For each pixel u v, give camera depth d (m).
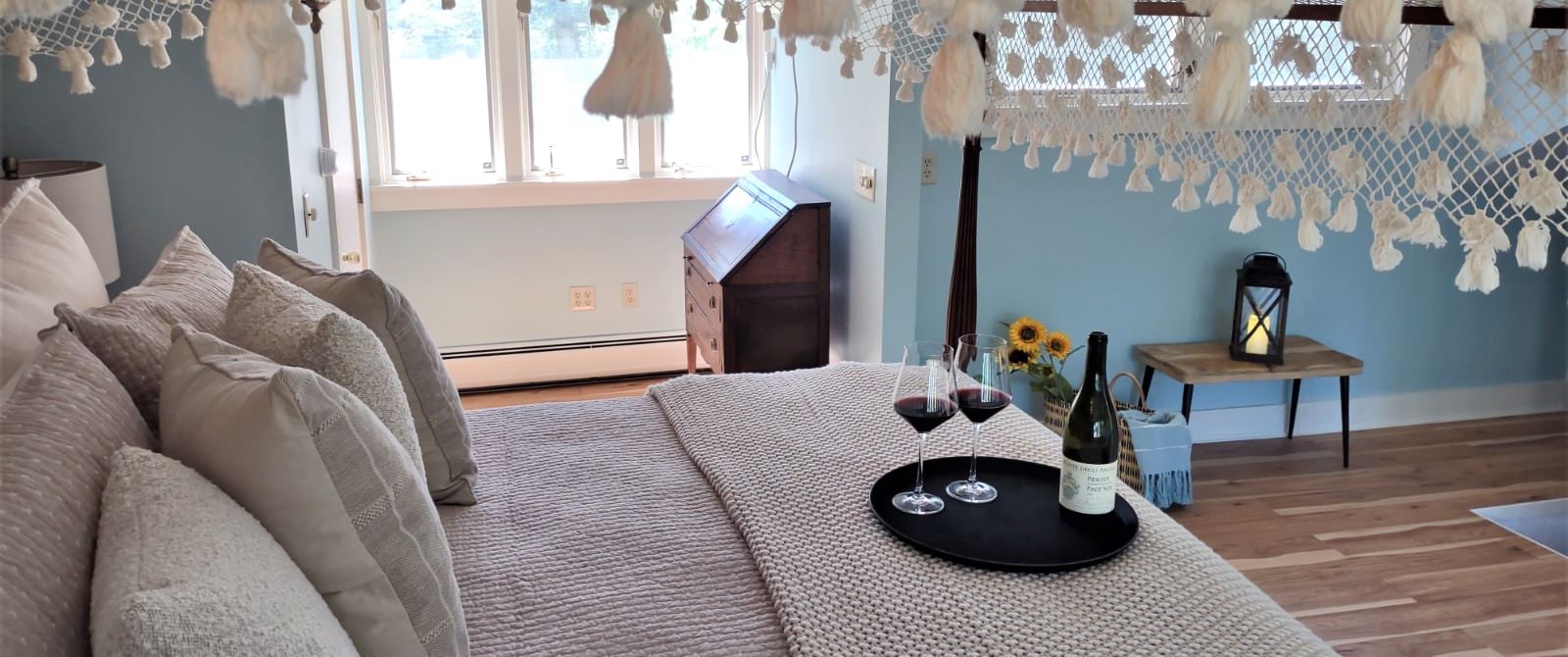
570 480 1.83
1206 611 1.36
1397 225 1.13
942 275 3.68
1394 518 3.37
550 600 1.43
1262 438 4.06
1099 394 1.58
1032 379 3.76
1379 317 4.03
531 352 4.53
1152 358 3.77
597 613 1.39
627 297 4.61
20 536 0.96
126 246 2.71
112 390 1.34
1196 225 3.81
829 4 0.64
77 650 0.95
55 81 2.58
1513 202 1.10
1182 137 1.48
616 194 4.43
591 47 4.34
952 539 1.53
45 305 1.80
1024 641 1.29
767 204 3.79
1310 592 2.90
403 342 1.69
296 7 1.08
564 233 4.47
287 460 1.12
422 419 1.70
